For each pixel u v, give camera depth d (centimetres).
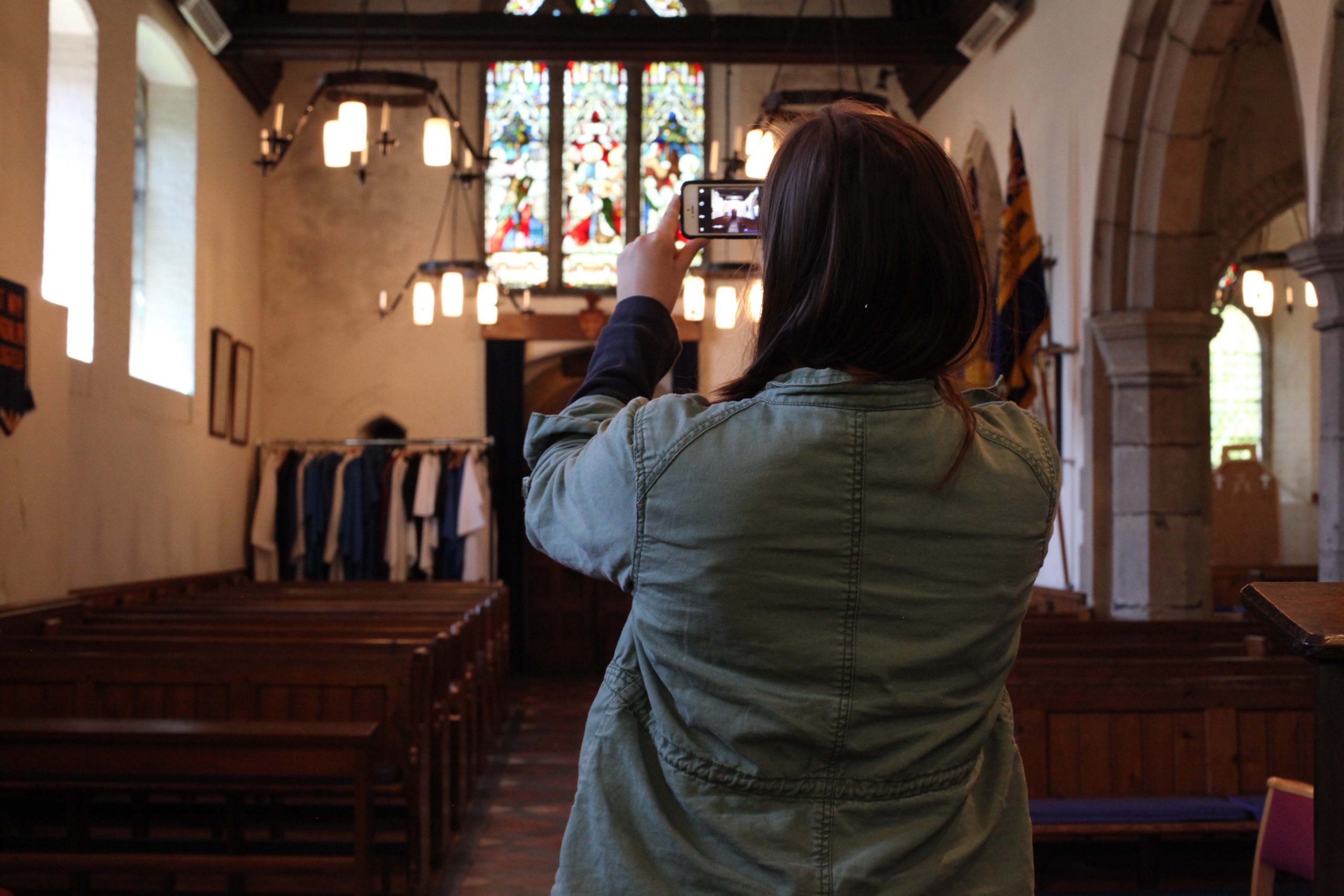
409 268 1179
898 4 1116
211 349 990
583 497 101
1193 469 722
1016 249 774
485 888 487
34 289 586
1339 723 94
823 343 98
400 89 789
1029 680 395
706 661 96
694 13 1230
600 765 98
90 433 740
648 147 1225
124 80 791
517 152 1220
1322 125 514
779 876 91
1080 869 409
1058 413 807
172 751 343
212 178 993
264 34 963
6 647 478
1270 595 104
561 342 1202
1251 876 413
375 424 1201
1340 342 507
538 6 1223
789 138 102
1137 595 718
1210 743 397
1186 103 697
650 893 92
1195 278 720
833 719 94
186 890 468
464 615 671
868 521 95
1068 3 794
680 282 115
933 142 100
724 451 96
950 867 95
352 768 344
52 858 348
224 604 746
